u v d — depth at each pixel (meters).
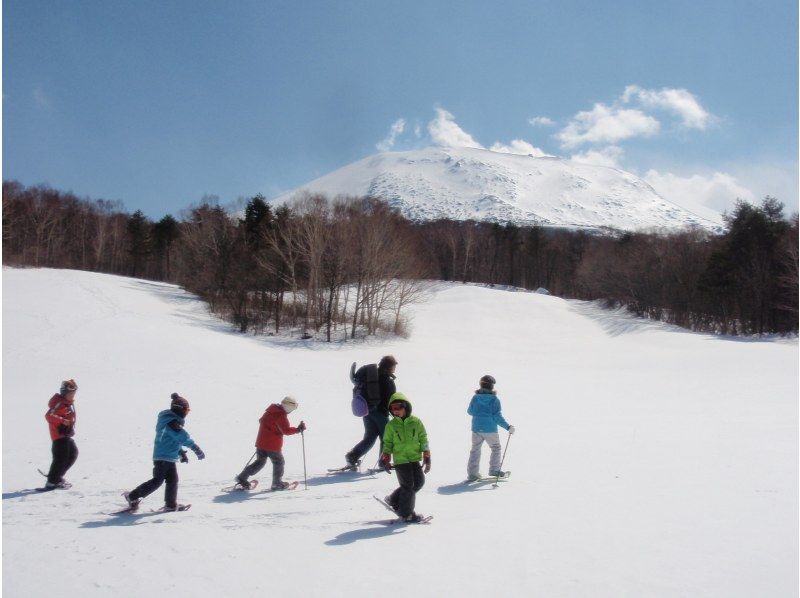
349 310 66.44
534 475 10.34
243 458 12.52
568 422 16.39
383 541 7.04
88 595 5.48
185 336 41.50
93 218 107.19
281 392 23.72
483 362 40.59
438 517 8.02
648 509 7.93
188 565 6.26
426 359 42.16
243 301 55.28
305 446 13.73
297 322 59.25
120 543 6.99
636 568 5.93
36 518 8.12
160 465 8.48
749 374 28.86
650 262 80.62
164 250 96.06
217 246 65.75
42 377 26.41
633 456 11.52
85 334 37.12
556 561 6.19
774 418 15.88
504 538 6.99
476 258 130.50
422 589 5.58
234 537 7.24
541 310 79.00
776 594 5.28
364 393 11.28
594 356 45.12
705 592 5.34
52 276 62.00
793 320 60.84
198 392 22.97
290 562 6.34
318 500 9.12
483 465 11.44
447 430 15.66
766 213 65.69
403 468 7.93
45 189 100.44
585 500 8.53
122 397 21.45
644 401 20.73
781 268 61.25
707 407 18.61
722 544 6.52
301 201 70.88
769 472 9.75
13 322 38.69
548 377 30.50
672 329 67.06
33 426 16.05
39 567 6.19
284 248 60.19
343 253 54.94
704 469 10.13
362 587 5.64
